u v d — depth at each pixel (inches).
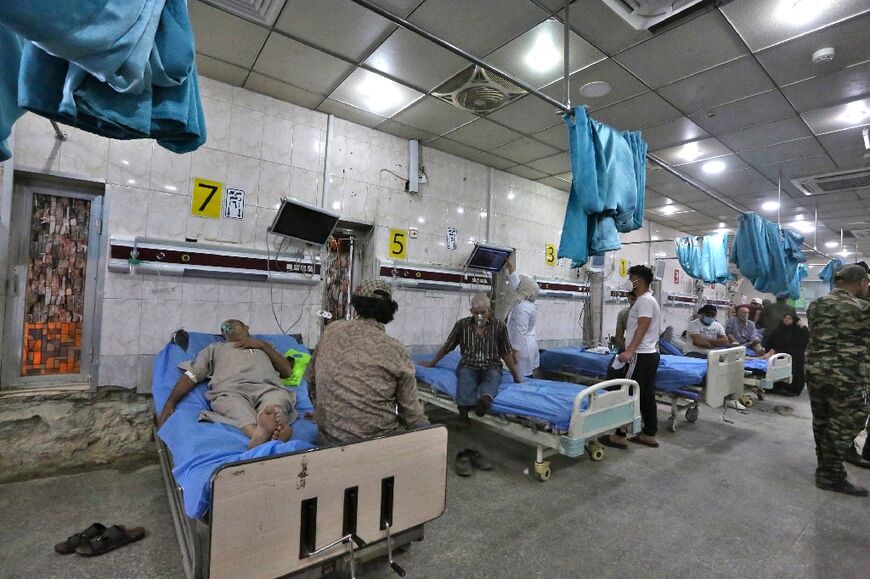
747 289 507.5
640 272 150.7
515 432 126.2
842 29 112.0
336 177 175.0
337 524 65.1
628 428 134.5
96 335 130.2
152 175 138.3
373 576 79.0
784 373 205.2
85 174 128.1
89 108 52.9
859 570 84.3
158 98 59.7
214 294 148.6
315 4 109.8
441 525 97.4
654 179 236.8
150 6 52.9
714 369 161.6
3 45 52.0
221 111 149.7
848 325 118.8
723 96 149.4
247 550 56.4
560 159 218.1
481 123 178.2
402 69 139.2
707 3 104.3
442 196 210.5
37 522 95.6
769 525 100.4
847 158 199.2
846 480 119.7
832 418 119.6
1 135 52.4
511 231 241.9
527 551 88.1
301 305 167.0
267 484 58.0
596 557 86.7
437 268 205.9
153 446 136.7
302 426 102.7
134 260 132.1
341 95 157.6
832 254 452.1
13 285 122.8
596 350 227.0
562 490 116.6
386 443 70.3
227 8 111.6
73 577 77.7
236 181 152.6
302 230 160.1
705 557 87.6
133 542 88.7
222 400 104.8
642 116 166.1
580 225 116.3
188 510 60.8
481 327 146.9
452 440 157.2
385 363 79.0
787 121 166.1
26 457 120.2
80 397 127.2
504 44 124.2
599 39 120.3
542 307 259.1
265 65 139.0
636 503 110.0
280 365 128.0
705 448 152.5
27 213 125.0
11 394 119.9
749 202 279.9
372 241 187.5
